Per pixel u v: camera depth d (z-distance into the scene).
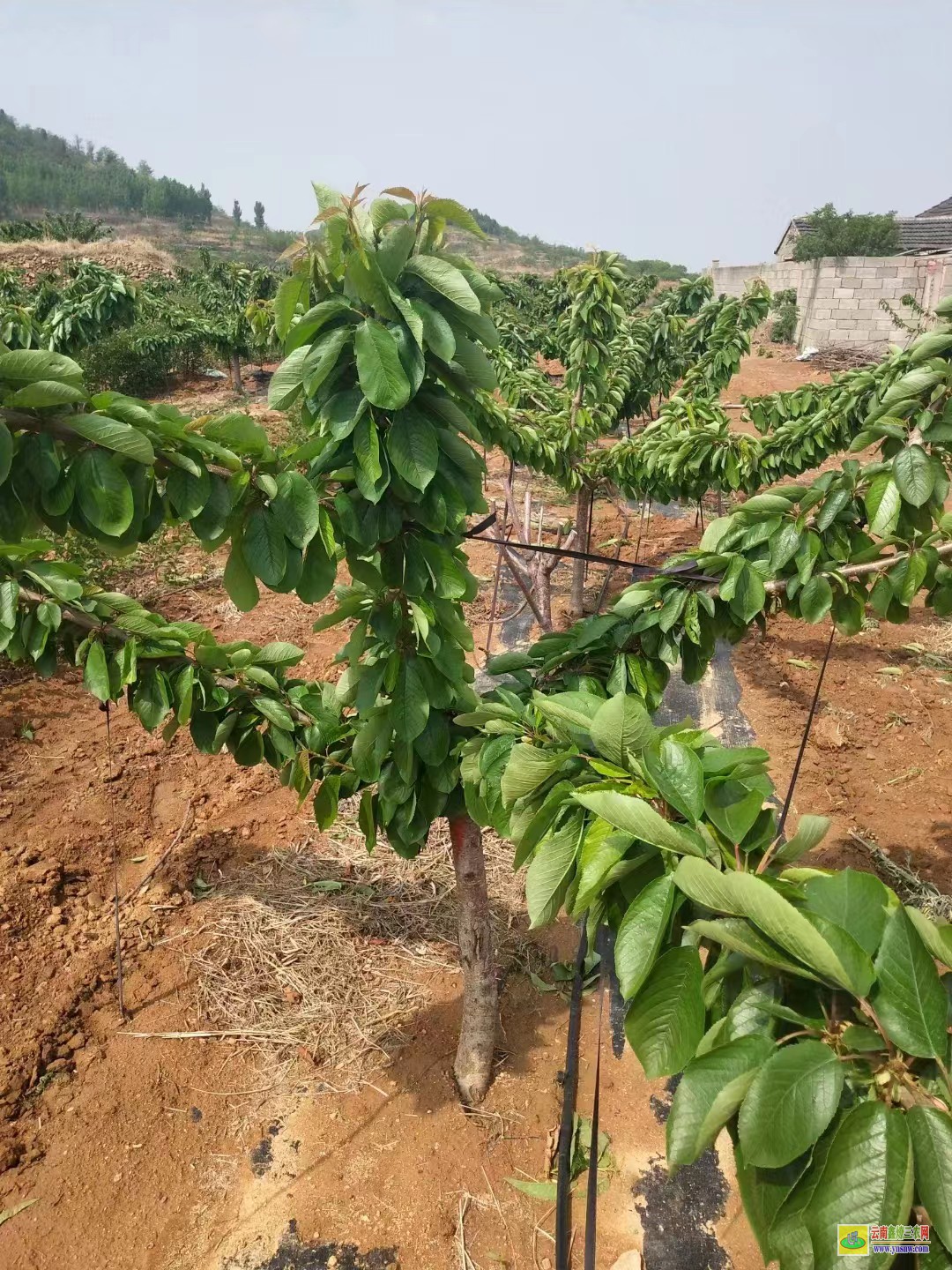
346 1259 2.74
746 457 5.51
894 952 1.10
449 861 4.45
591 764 1.68
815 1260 0.96
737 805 1.46
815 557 2.58
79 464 1.72
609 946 3.86
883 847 4.64
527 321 18.41
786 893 1.27
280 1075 3.35
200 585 8.17
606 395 7.11
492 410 5.28
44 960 3.81
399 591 2.29
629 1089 3.30
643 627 2.54
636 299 22.44
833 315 24.27
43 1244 2.76
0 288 14.04
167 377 19.42
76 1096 3.24
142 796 5.02
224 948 3.91
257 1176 2.99
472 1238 2.80
